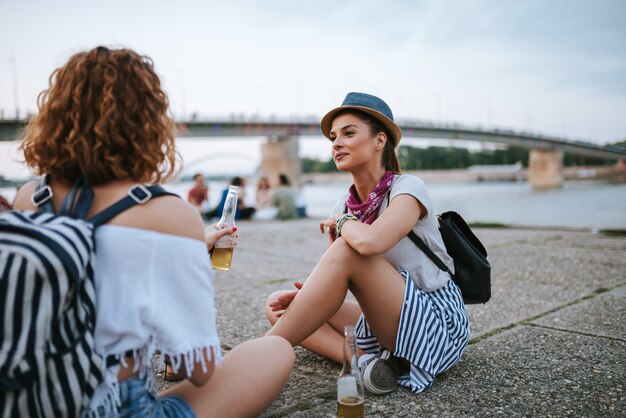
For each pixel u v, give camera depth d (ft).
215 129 159.63
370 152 6.72
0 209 14.62
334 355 7.43
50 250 3.36
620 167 290.15
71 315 3.61
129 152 4.04
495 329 9.60
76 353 3.61
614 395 6.51
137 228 3.88
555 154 248.11
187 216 4.10
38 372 3.44
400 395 6.56
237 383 4.80
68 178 4.08
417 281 6.80
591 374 7.22
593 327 9.50
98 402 3.86
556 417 5.93
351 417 5.48
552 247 19.80
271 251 20.84
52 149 3.96
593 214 56.95
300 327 6.12
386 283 6.24
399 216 6.22
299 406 6.32
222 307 11.50
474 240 7.39
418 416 5.97
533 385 6.87
